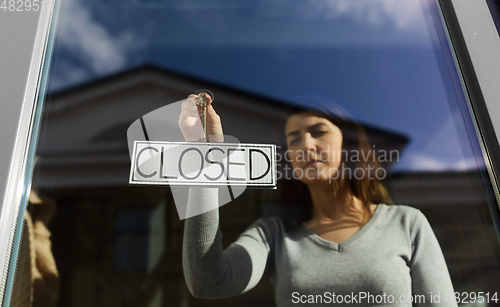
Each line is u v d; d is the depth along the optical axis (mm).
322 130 861
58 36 807
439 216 761
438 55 866
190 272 711
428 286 696
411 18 924
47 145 729
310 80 943
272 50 970
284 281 710
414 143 834
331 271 713
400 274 707
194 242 732
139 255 716
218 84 926
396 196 793
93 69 863
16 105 633
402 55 930
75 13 887
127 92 865
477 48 775
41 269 655
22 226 616
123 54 913
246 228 754
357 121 876
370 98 904
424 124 845
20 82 652
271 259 733
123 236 725
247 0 972
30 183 665
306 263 724
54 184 725
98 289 680
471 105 765
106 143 790
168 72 920
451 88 828
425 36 901
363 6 961
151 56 931
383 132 861
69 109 799
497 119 721
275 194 794
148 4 961
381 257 723
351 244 741
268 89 928
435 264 714
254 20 973
